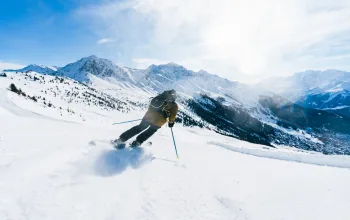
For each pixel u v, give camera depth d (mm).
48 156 3957
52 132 6422
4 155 3719
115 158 4664
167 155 6453
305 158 11211
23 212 2461
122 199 3205
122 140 5531
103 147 5141
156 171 4582
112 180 3742
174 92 5895
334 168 7422
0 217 2311
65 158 3996
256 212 3508
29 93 48281
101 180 3643
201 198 3725
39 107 29750
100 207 2889
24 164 3480
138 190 3590
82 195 3053
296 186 4871
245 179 5090
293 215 3498
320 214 3578
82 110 57156
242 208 3578
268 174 5848
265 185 4793
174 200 3494
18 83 60625
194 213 3254
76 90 100625
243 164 7145
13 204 2539
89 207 2828
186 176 4617
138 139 5742
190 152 8578
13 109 18406
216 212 3391
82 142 5277
